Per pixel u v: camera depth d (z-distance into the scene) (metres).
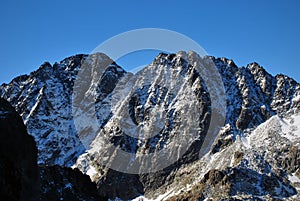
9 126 74.06
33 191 73.50
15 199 68.06
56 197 123.12
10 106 78.50
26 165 74.00
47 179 128.25
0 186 66.81
